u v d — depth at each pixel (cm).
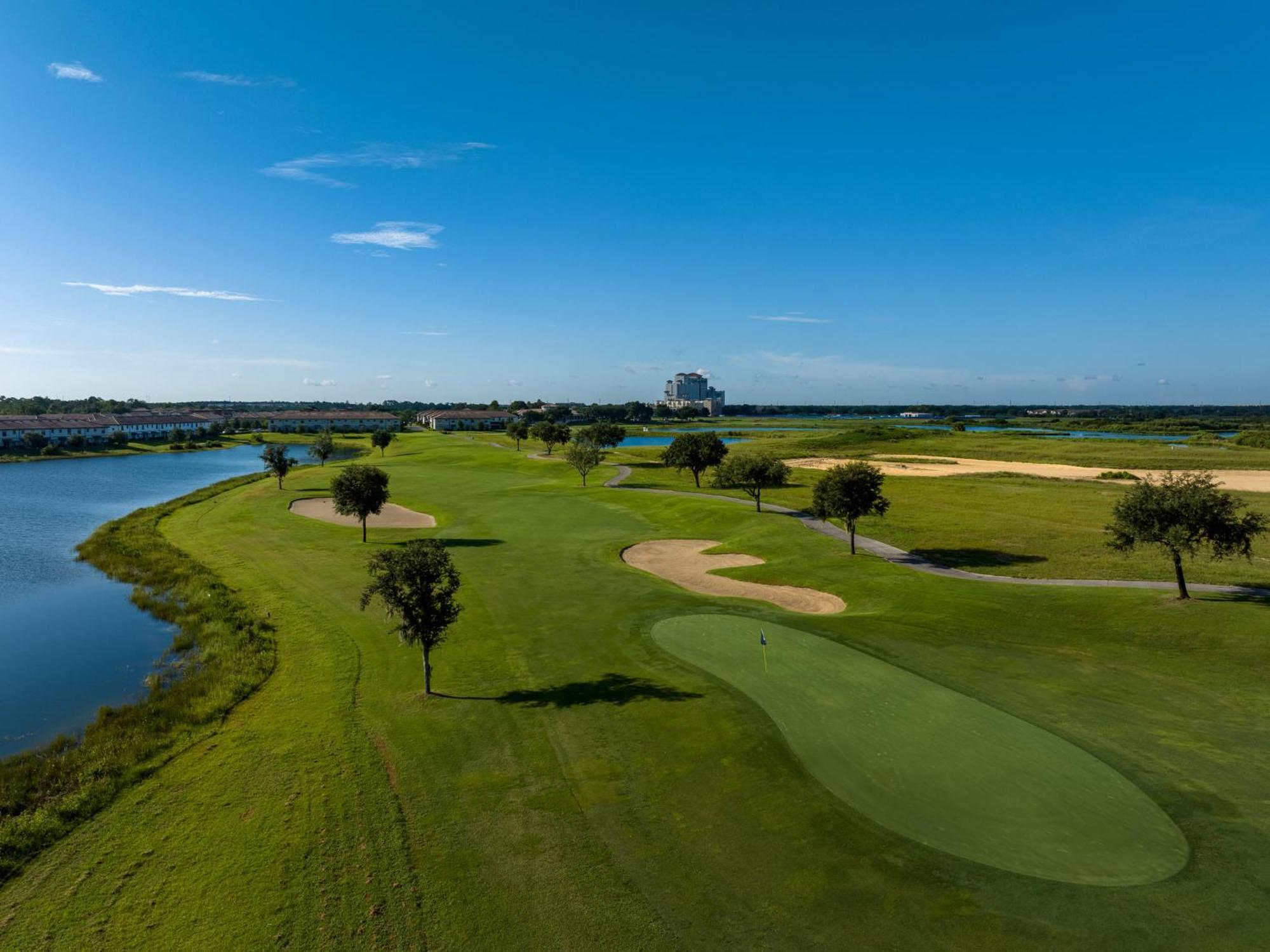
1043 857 1475
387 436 14575
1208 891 1364
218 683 2669
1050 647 2808
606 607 3503
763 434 19850
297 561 4750
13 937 1375
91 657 3206
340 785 1880
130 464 13600
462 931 1347
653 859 1534
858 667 2569
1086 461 10888
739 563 4681
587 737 2108
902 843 1537
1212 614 3006
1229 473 8969
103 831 1727
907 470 10162
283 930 1364
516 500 7375
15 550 5516
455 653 2889
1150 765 1838
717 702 2289
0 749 2355
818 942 1284
